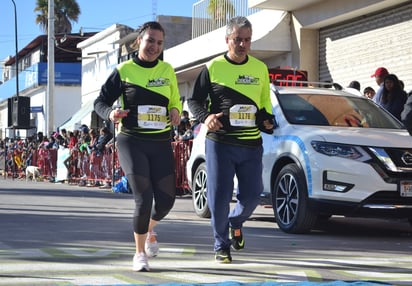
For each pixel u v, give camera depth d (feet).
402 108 34.88
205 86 19.88
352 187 24.94
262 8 54.95
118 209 37.09
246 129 19.74
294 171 26.55
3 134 166.91
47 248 22.56
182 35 89.35
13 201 42.29
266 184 28.78
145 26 18.65
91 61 112.78
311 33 54.90
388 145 25.35
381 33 47.60
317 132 26.48
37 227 28.30
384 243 25.39
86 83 115.65
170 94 18.90
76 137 70.44
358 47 50.06
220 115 19.07
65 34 139.95
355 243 25.13
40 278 17.46
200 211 32.53
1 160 104.73
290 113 28.60
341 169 25.05
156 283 16.93
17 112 84.79
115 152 55.77
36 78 142.00
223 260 20.01
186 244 23.80
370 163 25.00
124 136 18.53
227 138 19.65
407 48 44.91
